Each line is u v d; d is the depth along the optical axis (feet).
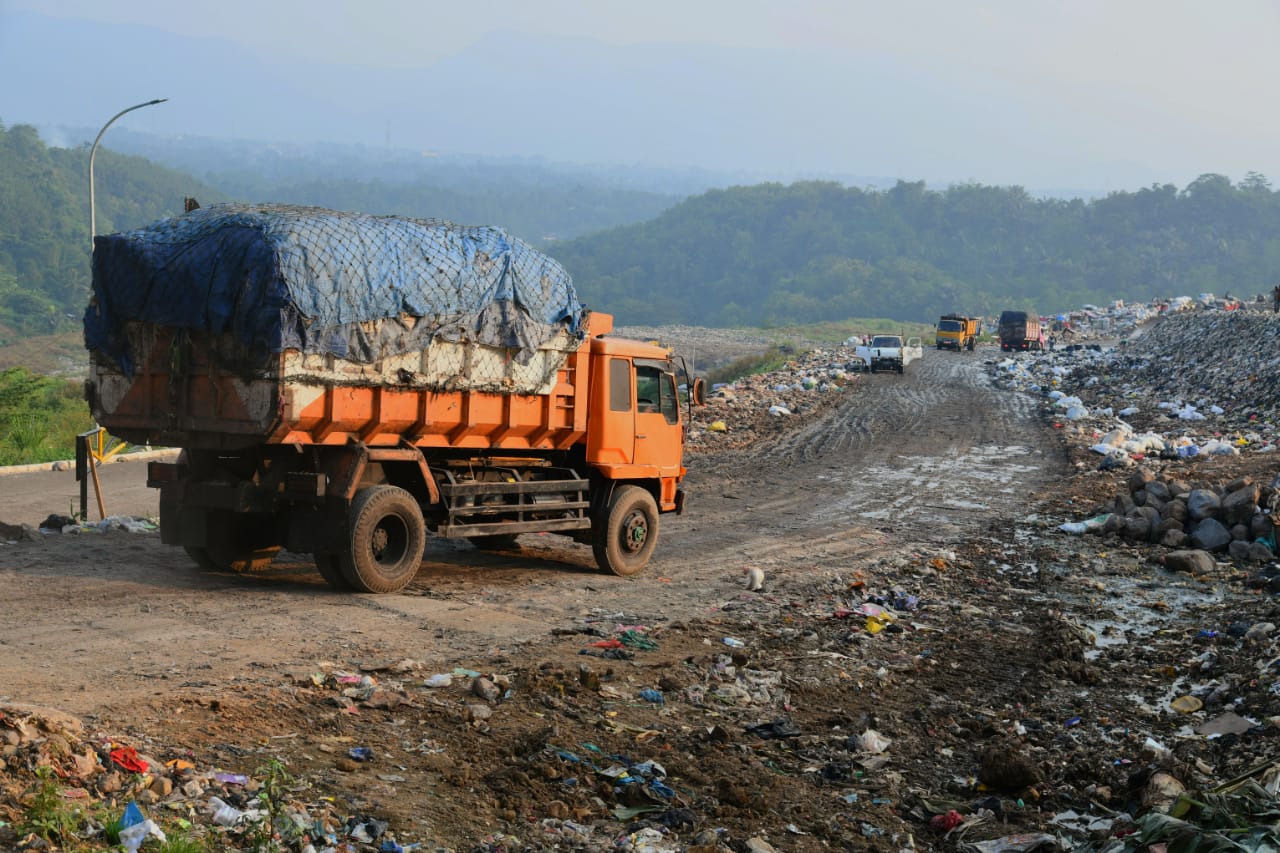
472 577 43.37
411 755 23.73
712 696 30.73
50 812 17.46
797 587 46.60
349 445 37.01
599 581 44.83
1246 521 58.85
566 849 20.49
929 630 40.88
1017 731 30.07
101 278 36.96
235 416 34.78
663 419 48.83
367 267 35.50
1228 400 134.62
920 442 108.88
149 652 29.14
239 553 40.40
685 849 20.93
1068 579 51.47
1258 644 38.01
